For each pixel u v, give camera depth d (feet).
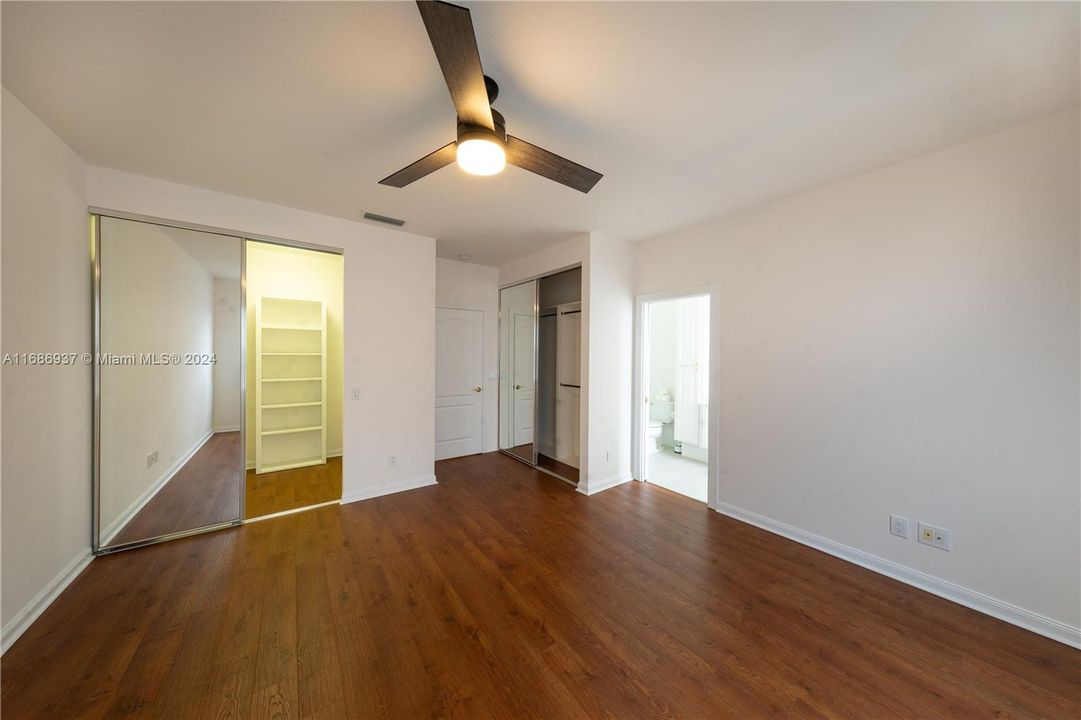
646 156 7.18
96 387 7.79
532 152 5.56
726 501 10.37
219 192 8.88
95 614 6.17
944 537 6.86
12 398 5.65
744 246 9.91
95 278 7.72
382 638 5.76
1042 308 5.97
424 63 4.94
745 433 9.91
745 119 6.07
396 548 8.44
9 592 5.57
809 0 3.98
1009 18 4.17
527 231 11.62
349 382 10.86
